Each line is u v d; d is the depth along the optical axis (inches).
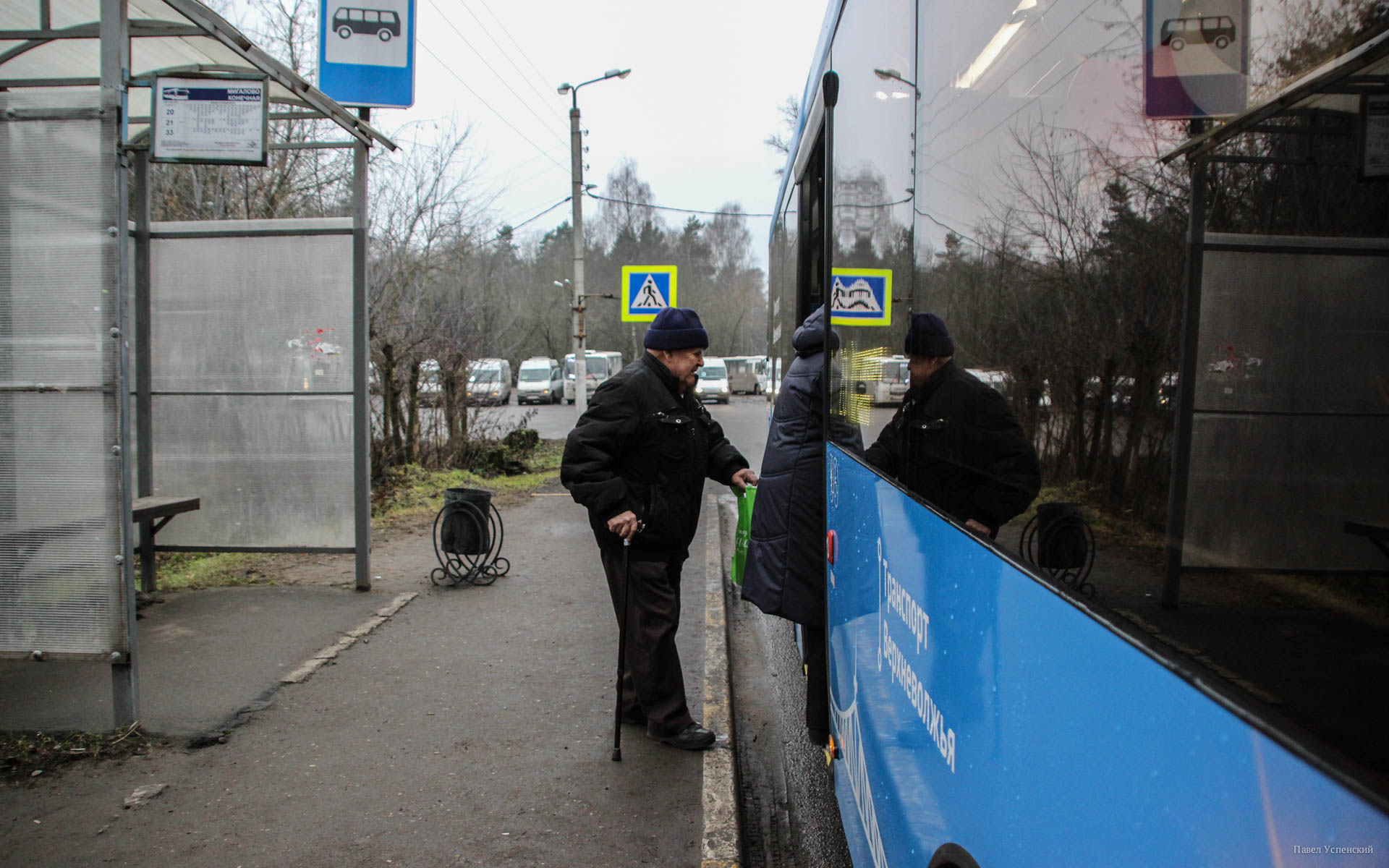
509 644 230.2
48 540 163.5
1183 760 38.4
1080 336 50.1
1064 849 48.3
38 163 157.5
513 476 581.6
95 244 157.5
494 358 936.9
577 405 741.9
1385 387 30.4
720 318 2800.2
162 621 245.0
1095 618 46.2
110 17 156.2
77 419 160.9
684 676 212.7
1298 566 33.4
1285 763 33.1
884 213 104.3
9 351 160.1
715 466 183.3
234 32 177.8
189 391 278.8
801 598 155.0
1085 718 46.7
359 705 189.5
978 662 63.1
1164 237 42.9
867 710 104.8
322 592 276.8
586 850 135.0
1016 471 58.0
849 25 134.3
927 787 75.1
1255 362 36.4
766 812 159.6
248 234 273.9
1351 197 33.0
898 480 91.2
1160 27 43.5
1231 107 38.9
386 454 472.7
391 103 342.0
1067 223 52.6
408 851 133.9
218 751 166.6
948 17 77.5
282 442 278.4
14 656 165.3
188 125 174.9
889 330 98.0
